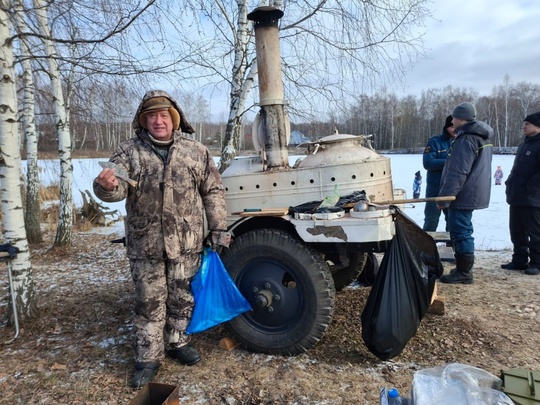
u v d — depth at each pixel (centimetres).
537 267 468
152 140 265
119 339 321
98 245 721
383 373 260
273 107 312
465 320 335
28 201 750
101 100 538
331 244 290
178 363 280
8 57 328
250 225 318
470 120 402
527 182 456
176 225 263
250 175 309
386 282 263
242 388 248
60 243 696
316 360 279
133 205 260
